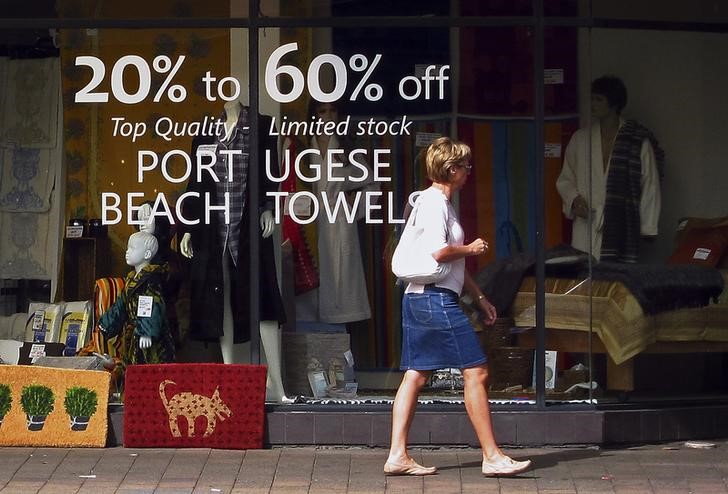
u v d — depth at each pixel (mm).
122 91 11383
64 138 11492
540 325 11164
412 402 10039
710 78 11656
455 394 11117
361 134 11227
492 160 11219
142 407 10906
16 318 11633
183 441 10914
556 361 11258
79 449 10898
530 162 11203
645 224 11492
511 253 11234
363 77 11195
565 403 11203
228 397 10938
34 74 11516
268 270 11289
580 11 11188
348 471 10211
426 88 11195
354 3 11188
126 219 11422
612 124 11398
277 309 11289
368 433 10953
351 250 11273
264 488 9727
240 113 11258
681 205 11609
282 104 11234
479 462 10516
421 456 10758
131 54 11352
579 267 11297
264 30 11219
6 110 11562
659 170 11547
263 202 11273
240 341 11266
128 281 11406
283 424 10977
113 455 10695
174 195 11352
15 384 10977
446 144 9922
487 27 11156
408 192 11234
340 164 11234
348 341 11297
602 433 10992
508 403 11133
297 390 11297
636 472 10180
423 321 9859
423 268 9766
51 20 11406
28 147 11586
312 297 11297
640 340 11398
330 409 11047
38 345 11555
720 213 11742
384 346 11273
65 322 11547
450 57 11188
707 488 9719
